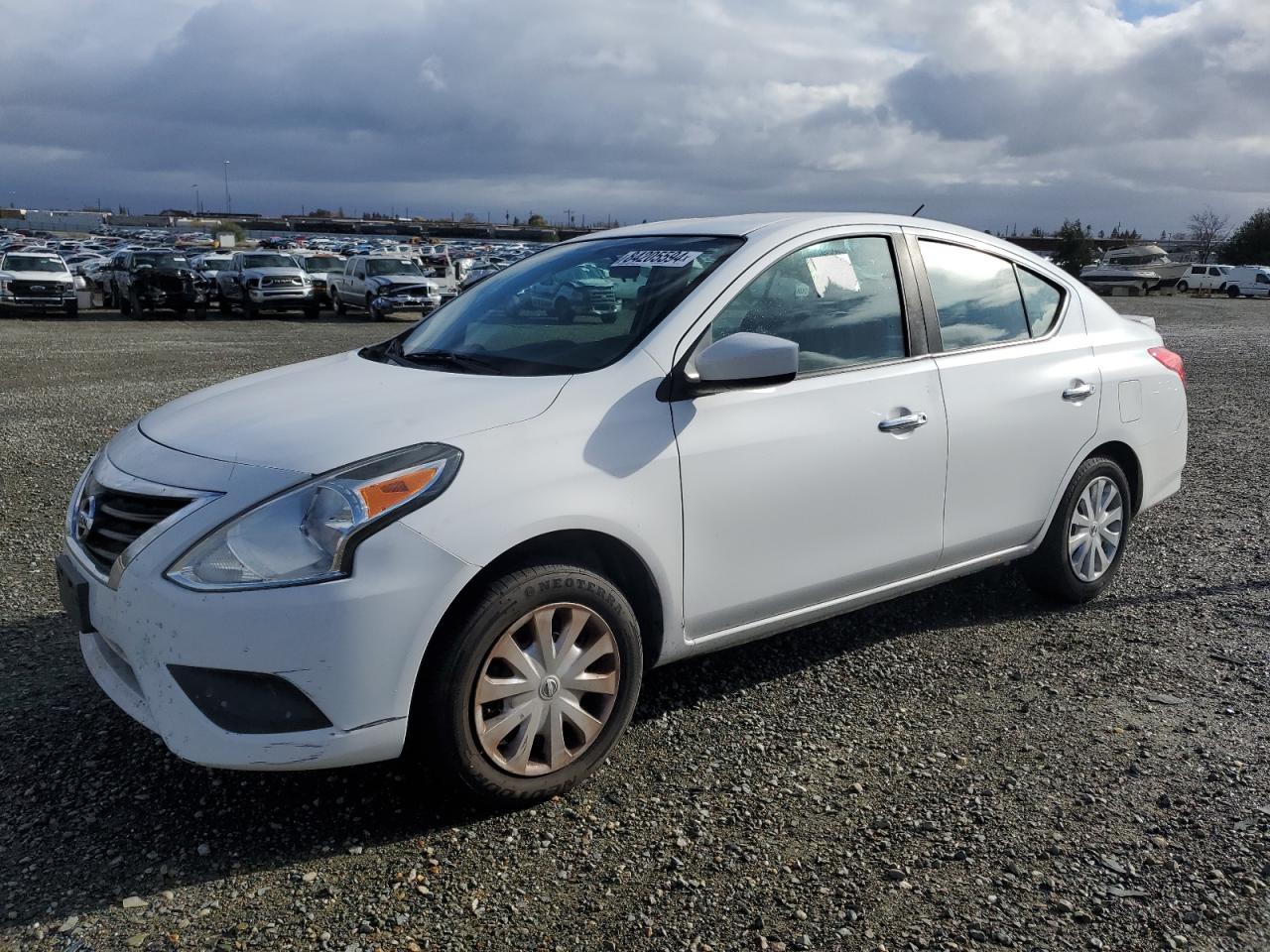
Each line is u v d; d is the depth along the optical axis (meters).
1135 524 5.98
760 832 2.81
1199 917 2.46
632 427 3.03
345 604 2.54
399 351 3.80
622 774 3.12
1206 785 3.06
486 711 2.81
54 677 3.75
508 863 2.67
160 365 14.57
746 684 3.77
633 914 2.46
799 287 3.53
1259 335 20.77
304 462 2.69
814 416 3.40
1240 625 4.37
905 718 3.51
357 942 2.35
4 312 28.17
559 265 3.93
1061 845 2.75
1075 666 3.94
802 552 3.43
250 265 28.50
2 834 2.76
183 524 2.66
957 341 3.96
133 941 2.34
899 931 2.40
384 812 2.90
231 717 2.58
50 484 6.77
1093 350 4.46
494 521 2.71
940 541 3.85
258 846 2.73
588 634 2.96
